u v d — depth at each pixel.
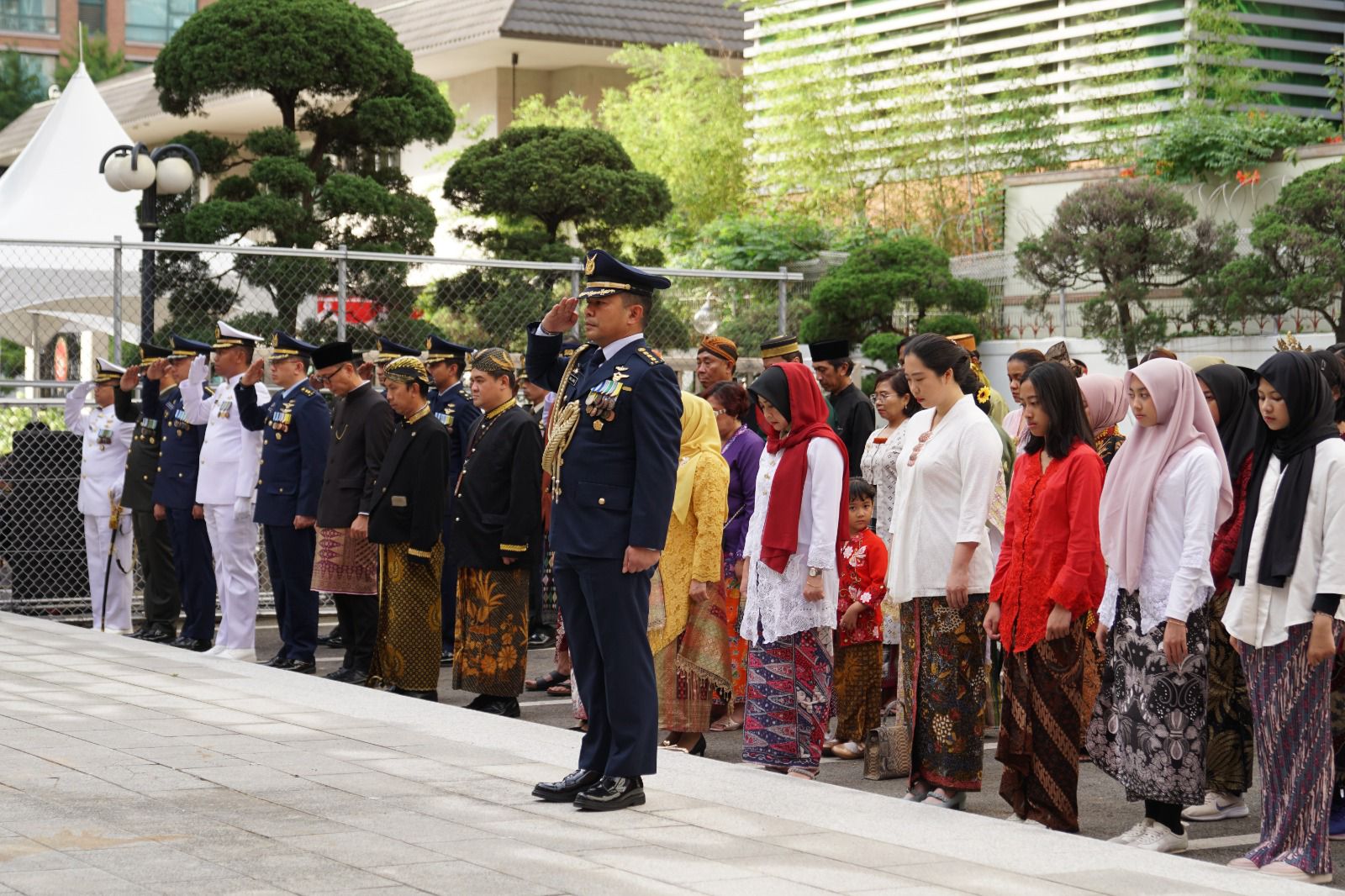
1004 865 5.39
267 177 18.45
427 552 9.66
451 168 20.41
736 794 6.46
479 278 14.49
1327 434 5.91
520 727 7.82
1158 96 25.50
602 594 6.16
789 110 27.80
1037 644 6.58
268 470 10.54
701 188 29.00
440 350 11.63
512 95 31.08
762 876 5.15
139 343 14.75
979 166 26.52
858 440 10.84
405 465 9.69
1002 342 21.69
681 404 6.29
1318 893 5.14
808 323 20.00
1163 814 6.46
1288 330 19.66
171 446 11.48
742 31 32.91
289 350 10.67
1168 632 6.27
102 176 19.42
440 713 8.19
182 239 18.11
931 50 27.88
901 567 7.01
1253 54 25.84
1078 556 6.44
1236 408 7.12
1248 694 6.77
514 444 9.23
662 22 31.66
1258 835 6.94
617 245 20.58
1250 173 21.59
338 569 10.11
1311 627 5.89
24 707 8.14
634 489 6.16
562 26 29.84
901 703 7.43
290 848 5.36
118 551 12.38
